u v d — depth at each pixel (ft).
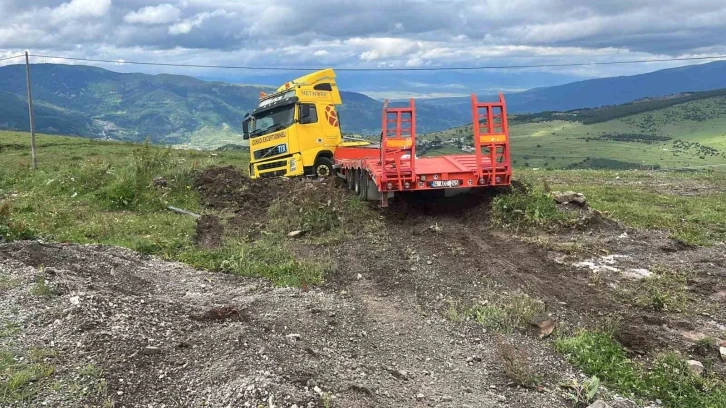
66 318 18.99
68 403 14.23
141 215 46.34
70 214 45.34
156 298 24.58
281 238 37.88
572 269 30.55
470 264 31.50
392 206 43.73
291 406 14.57
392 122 40.37
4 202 47.55
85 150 120.37
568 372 19.69
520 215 38.65
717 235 38.09
